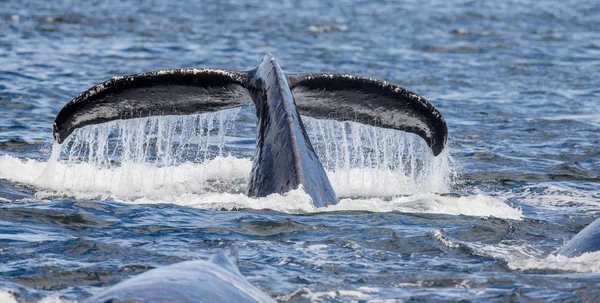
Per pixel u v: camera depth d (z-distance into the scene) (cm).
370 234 3825
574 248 3541
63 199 4388
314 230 3847
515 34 14750
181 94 4662
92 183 4872
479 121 7712
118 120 4741
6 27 13212
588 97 9006
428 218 4134
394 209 4278
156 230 3831
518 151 6400
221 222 3934
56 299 2914
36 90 8500
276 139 4269
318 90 4656
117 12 16062
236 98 4675
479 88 9544
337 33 14300
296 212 4053
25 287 3030
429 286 3153
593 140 6844
